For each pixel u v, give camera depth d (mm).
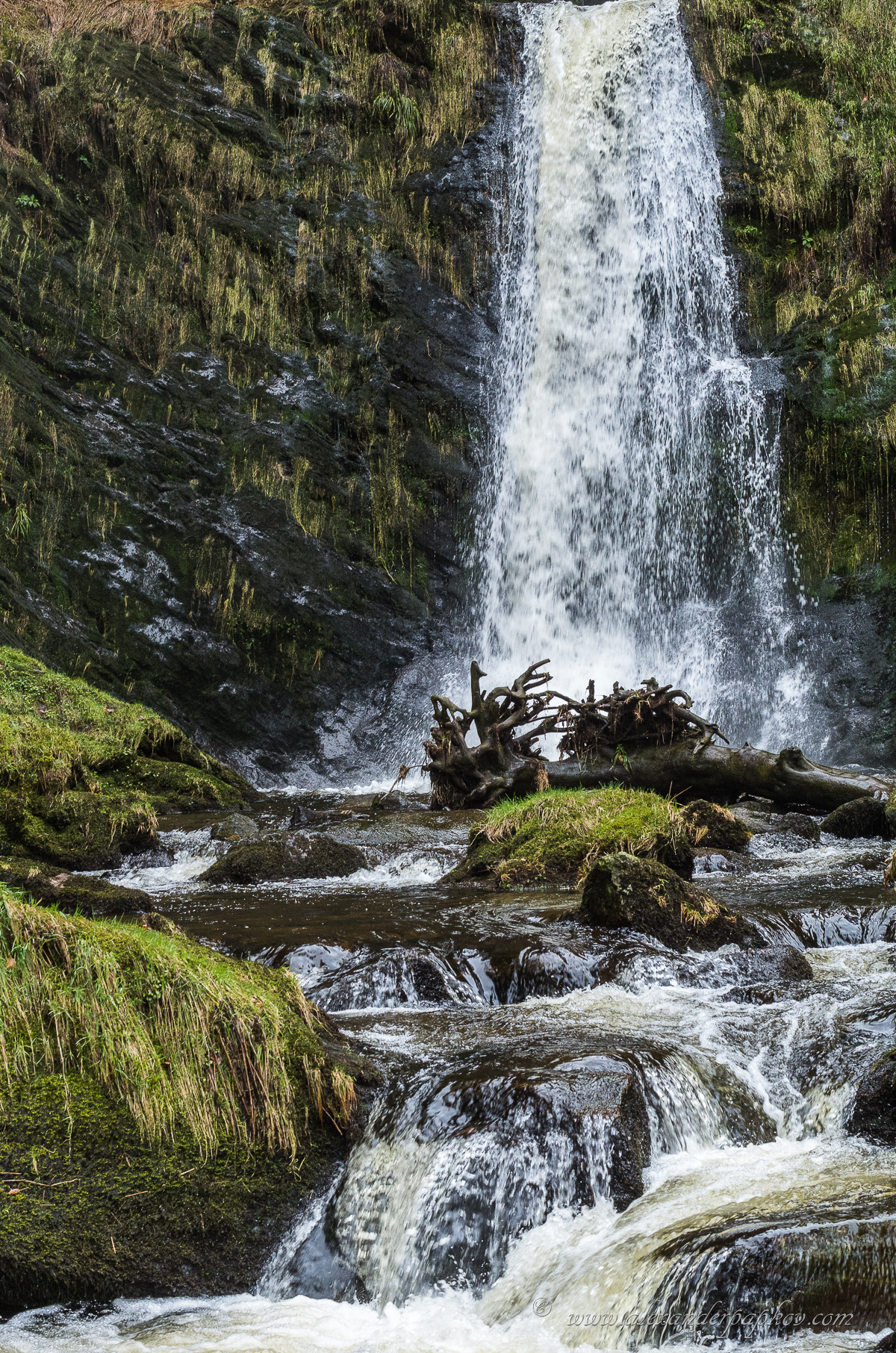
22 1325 3506
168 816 11047
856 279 18688
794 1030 4648
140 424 17047
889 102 20078
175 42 20359
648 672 17875
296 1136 4082
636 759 10406
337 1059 4336
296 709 17000
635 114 20578
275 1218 3943
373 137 20969
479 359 19828
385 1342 3369
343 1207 3965
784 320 18828
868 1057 4250
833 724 15992
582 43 21344
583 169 20688
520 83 21625
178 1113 3926
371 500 18516
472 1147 3828
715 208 19703
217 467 17438
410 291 19828
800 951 5730
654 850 7219
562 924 6047
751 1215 3312
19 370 16172
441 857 8383
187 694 16281
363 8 21578
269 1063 4125
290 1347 3379
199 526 16906
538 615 18938
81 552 15883
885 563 16562
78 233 17688
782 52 20750
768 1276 2986
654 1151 3912
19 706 11844
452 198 20656
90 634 15664
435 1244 3689
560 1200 3680
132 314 17594
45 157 17891
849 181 19281
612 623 18469
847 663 16266
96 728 12141
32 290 16750
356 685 17516
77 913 4473
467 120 21203
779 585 17312
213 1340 3432
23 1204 3627
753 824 8977
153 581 16328
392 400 19141
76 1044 3920
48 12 19469
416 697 17672
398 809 11320
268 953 5734
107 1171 3762
